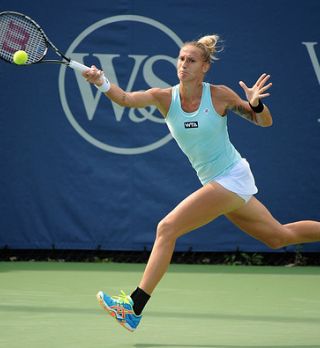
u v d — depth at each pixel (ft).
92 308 63.87
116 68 95.61
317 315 61.98
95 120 95.86
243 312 63.21
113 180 95.91
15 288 75.61
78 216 96.32
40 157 96.17
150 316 60.80
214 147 52.60
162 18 95.61
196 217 51.72
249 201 53.72
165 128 95.76
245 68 96.12
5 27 59.47
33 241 96.68
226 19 96.02
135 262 98.12
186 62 51.83
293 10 96.32
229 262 98.48
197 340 51.49
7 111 96.12
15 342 50.08
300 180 96.63
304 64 96.43
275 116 96.43
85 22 95.55
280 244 55.77
